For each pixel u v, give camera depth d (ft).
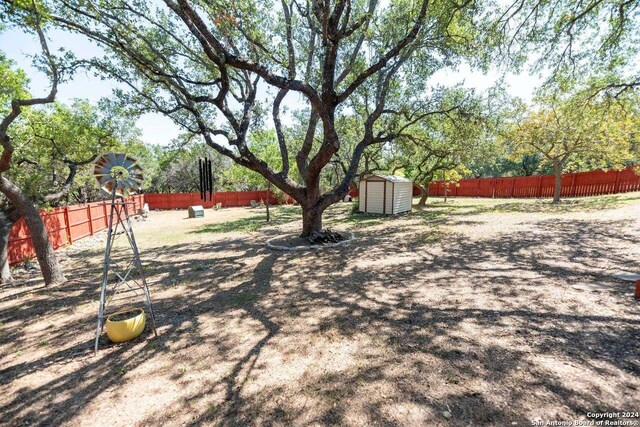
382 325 12.10
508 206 53.36
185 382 9.07
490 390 7.81
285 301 15.44
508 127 48.29
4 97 23.88
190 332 12.47
